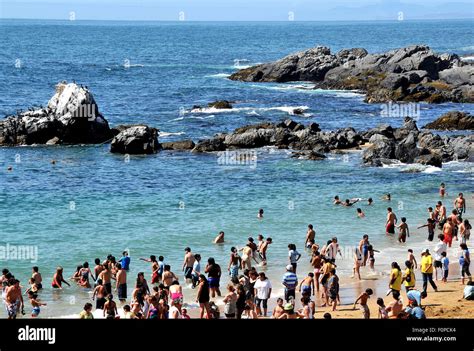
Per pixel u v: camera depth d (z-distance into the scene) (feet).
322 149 285.64
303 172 252.62
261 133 295.89
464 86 453.17
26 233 180.45
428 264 136.05
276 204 211.20
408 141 270.46
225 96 462.19
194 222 192.13
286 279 130.21
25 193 219.61
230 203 211.82
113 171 252.21
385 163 264.93
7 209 201.67
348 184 236.84
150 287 144.66
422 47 520.01
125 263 153.48
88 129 301.84
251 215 199.52
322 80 547.08
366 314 118.52
